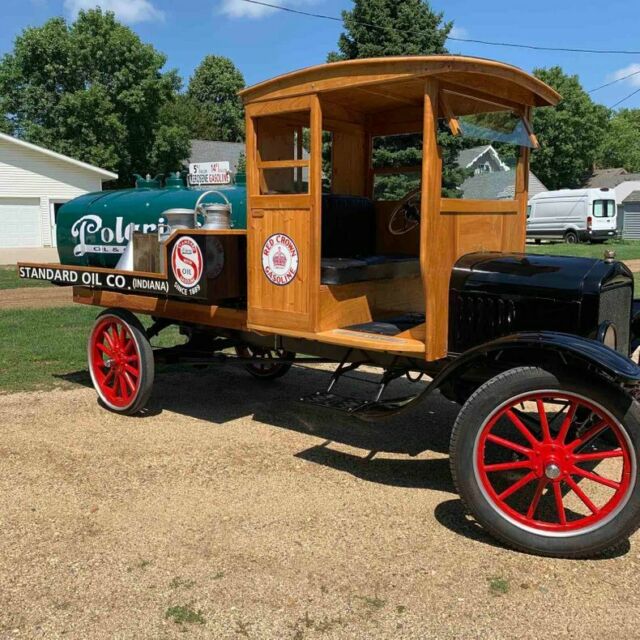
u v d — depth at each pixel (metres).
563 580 2.82
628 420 2.82
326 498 3.62
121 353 5.04
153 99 32.59
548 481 3.09
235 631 2.50
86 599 2.69
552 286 3.29
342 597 2.70
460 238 3.68
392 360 3.89
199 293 4.28
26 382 5.92
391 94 3.96
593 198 28.64
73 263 5.90
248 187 4.11
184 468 4.02
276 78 3.83
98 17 31.86
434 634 2.47
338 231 4.62
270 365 5.97
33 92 31.78
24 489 3.72
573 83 46.06
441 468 4.05
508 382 3.02
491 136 3.88
